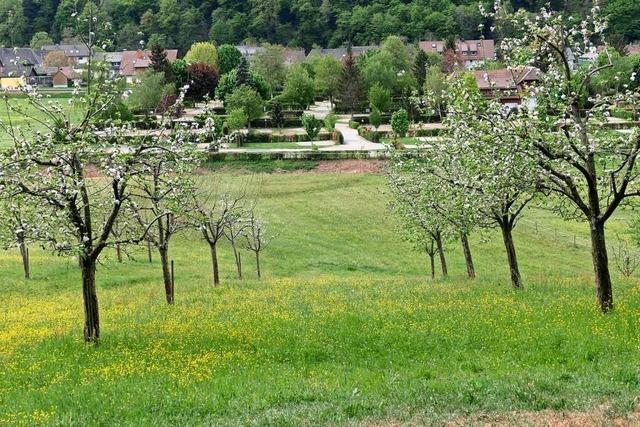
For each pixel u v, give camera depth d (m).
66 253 25.06
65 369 21.44
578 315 25.41
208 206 73.12
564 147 25.45
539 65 28.06
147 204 55.41
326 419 14.63
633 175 25.30
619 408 14.08
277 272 58.53
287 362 21.58
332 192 86.19
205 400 17.11
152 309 34.53
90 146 25.00
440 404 15.36
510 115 25.80
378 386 17.59
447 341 22.84
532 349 21.22
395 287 40.41
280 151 98.19
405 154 47.12
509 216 38.91
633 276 55.16
